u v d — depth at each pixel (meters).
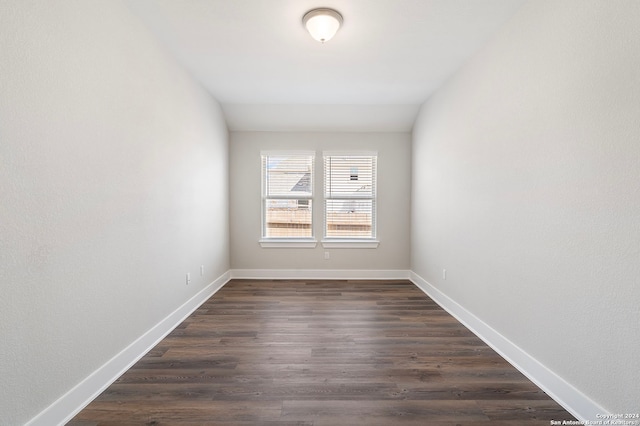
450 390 1.84
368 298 3.71
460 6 2.10
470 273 2.79
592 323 1.54
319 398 1.76
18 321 1.35
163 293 2.61
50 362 1.50
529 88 1.99
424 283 4.03
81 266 1.70
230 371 2.04
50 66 1.49
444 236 3.38
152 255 2.44
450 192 3.23
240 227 4.70
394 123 4.52
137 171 2.23
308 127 4.59
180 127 2.95
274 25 2.35
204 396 1.77
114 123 1.97
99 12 1.83
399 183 4.70
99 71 1.83
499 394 1.80
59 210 1.55
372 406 1.69
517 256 2.12
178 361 2.18
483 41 2.54
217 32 2.44
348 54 2.80
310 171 4.73
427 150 3.94
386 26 2.35
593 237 1.53
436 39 2.53
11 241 1.31
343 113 4.35
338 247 4.72
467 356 2.27
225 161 4.43
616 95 1.41
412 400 1.74
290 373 2.02
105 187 1.89
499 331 2.33
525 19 2.04
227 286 4.25
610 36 1.43
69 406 1.59
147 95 2.36
